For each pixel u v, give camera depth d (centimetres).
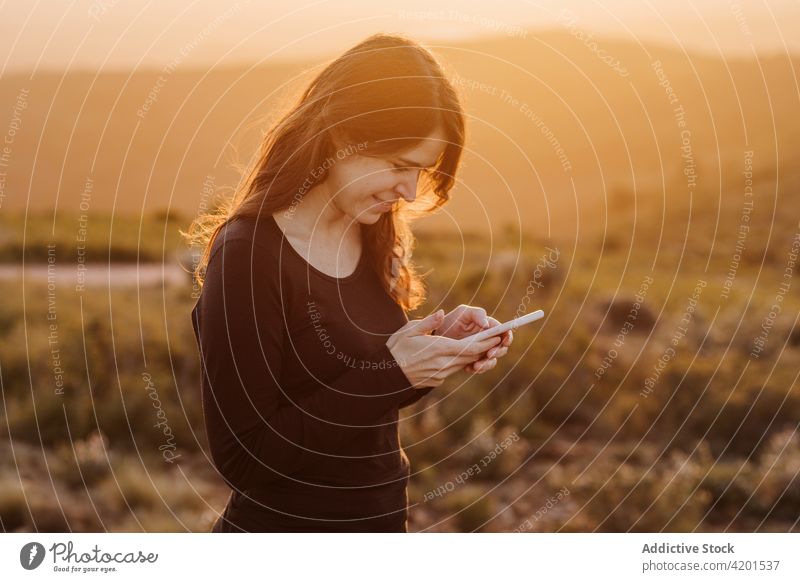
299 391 141
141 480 518
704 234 2808
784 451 587
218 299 132
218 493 538
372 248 160
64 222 2212
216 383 132
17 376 679
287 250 138
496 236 1981
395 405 145
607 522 503
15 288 1104
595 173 4203
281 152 141
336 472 146
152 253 1775
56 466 526
